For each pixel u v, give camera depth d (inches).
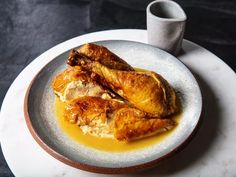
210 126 15.1
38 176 13.7
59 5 23.5
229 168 13.7
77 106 14.5
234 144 14.5
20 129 15.3
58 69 16.8
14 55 20.1
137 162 12.9
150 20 17.2
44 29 21.8
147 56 17.3
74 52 15.1
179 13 17.6
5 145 14.7
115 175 13.6
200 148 14.4
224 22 21.9
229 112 15.6
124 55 17.5
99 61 15.4
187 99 15.2
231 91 16.4
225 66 17.5
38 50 20.4
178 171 13.6
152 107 14.3
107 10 22.9
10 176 14.8
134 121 14.0
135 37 19.2
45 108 15.4
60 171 13.8
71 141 14.1
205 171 13.7
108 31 19.6
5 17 22.7
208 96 16.2
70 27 21.9
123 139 13.8
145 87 14.4
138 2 23.4
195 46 18.7
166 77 16.4
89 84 15.1
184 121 14.4
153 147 13.8
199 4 23.2
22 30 21.8
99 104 14.5
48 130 14.5
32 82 15.8
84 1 23.6
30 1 23.8
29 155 14.4
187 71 16.0
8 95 16.6
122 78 14.7
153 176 13.5
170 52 18.0
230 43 20.6
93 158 13.4
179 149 13.4
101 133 14.3
